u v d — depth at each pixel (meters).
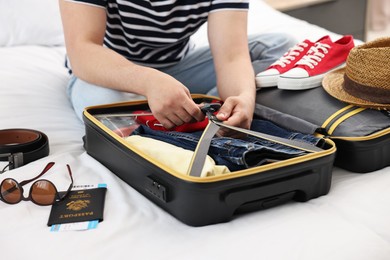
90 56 1.29
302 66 1.37
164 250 0.91
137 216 1.01
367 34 3.33
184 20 1.45
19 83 1.65
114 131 1.23
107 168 1.20
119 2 1.39
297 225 0.98
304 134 1.18
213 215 0.98
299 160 1.03
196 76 1.63
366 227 0.98
